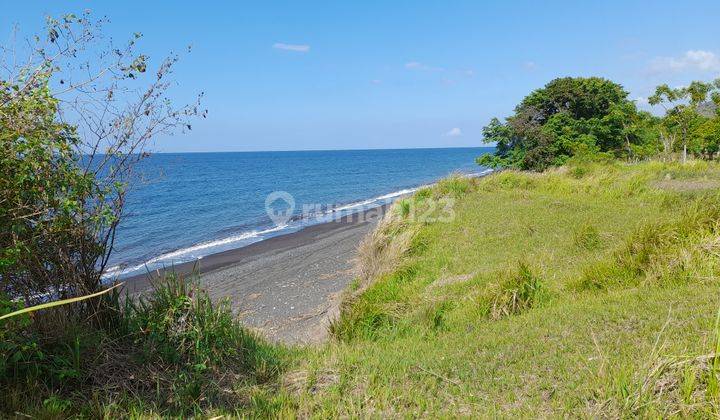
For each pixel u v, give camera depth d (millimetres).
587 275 6758
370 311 6945
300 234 19547
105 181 4109
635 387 3320
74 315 4086
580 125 31594
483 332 5438
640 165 21688
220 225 23641
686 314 4484
